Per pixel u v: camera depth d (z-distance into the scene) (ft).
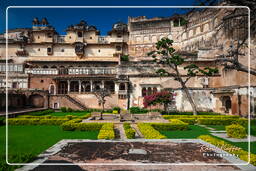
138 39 209.77
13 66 164.25
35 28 204.23
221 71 131.23
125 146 32.37
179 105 122.83
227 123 70.74
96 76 151.64
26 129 57.93
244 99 92.53
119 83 138.51
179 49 193.57
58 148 31.09
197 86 135.95
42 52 196.65
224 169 22.57
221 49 130.41
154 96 103.76
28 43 195.62
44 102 133.69
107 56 197.67
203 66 140.87
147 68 147.74
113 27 220.23
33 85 153.79
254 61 102.78
